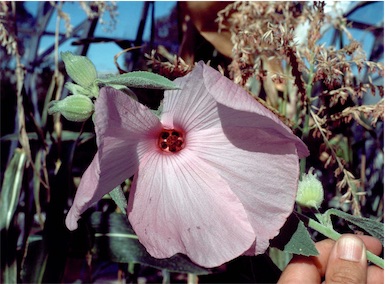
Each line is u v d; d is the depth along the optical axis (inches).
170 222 7.4
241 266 10.8
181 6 11.9
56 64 12.2
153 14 12.1
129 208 7.4
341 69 9.7
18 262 12.6
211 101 7.3
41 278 11.3
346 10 11.5
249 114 6.7
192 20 11.1
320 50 9.1
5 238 11.8
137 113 7.1
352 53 9.2
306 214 9.2
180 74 9.4
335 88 10.2
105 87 6.5
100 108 6.3
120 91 6.8
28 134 13.0
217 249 7.2
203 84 7.1
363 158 11.7
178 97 7.5
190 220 7.4
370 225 8.3
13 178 12.2
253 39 9.3
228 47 11.1
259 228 7.2
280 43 9.0
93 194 6.3
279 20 10.0
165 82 6.9
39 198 13.0
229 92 6.5
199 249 7.3
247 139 7.2
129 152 7.2
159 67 9.7
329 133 9.8
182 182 7.5
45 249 11.4
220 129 7.4
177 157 7.7
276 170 7.1
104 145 6.5
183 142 7.8
